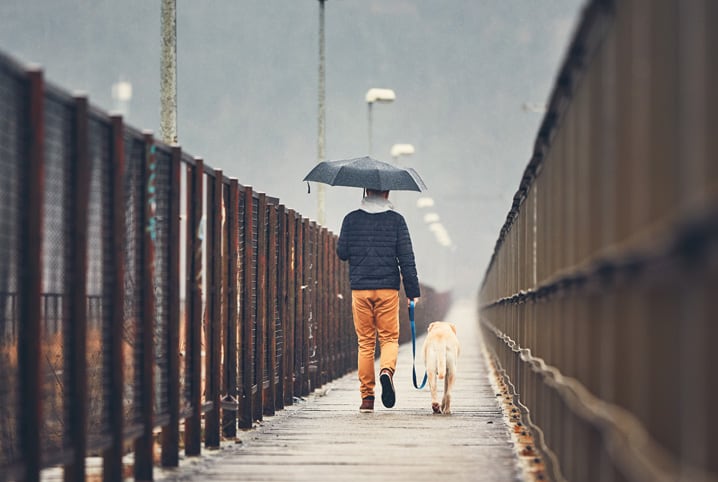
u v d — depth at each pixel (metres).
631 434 6.52
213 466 13.57
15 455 8.96
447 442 16.11
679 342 5.39
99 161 10.67
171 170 13.23
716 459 4.79
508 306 24.30
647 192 6.05
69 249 9.84
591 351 8.45
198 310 14.55
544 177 13.35
